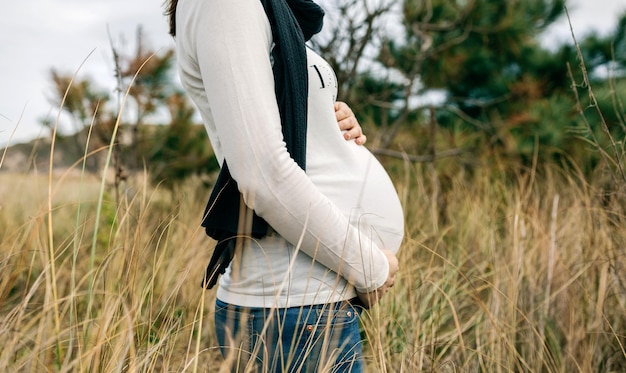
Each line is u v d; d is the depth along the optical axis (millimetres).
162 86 4715
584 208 2871
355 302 1372
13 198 2633
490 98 5676
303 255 1282
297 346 1271
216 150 1332
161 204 4098
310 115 1338
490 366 2141
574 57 5246
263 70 1181
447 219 3658
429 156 4523
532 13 5473
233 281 1256
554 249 2646
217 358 2359
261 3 1238
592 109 4508
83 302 2160
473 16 5301
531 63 5480
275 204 1172
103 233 2641
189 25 1232
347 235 1240
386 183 1490
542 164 4551
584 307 2496
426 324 2299
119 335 1293
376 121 5641
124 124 4508
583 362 2248
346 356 1325
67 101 4230
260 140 1150
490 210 3529
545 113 4754
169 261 2676
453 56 5488
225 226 1285
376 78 5316
